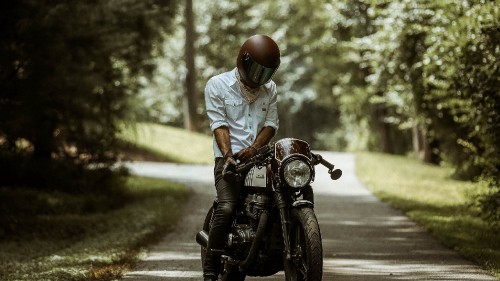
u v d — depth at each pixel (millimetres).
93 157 36344
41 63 26641
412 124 66188
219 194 13945
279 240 13445
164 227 27672
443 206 33281
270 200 13648
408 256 21375
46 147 35156
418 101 44312
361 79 78312
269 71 13680
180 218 30438
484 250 21422
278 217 13492
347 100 80312
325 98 88438
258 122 14344
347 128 91688
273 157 13375
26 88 26875
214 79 14312
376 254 21750
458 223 27500
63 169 35719
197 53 104562
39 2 25891
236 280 14648
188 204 35375
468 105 26078
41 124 30266
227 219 13766
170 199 36219
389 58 45031
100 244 23266
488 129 23672
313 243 12484
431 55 27828
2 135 29078
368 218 30047
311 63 93312
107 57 34219
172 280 17953
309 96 105375
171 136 71250
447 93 28812
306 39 85000
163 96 104812
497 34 23422
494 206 24016
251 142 14258
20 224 28359
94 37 28188
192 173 52250
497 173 24391
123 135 39062
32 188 35406
